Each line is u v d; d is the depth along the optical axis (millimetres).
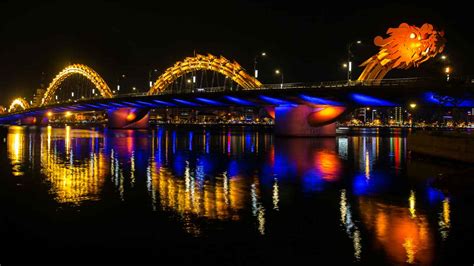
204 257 16094
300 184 31016
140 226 19750
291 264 15453
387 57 76562
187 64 135000
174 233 18781
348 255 16219
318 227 19703
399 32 74750
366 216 21625
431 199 25688
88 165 41750
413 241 17750
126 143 74500
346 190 28688
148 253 16500
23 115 194125
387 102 72625
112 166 41031
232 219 20953
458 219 21016
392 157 51219
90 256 16250
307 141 80750
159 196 26281
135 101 123812
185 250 16781
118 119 150000
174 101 110562
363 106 81562
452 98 62812
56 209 22875
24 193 27016
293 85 87188
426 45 71250
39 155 51625
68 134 107500
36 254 16453
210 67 124500
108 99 136625
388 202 24875
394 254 16312
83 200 25062
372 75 79312
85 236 18422
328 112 86375
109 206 23531
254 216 21547
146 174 35688
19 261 15812
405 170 38938
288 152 58000
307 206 23781
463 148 40656
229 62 117875
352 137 105375
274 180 32844
